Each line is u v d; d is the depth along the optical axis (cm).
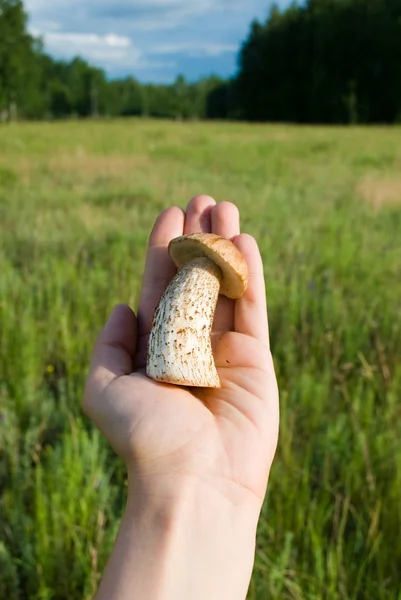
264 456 32
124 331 36
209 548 28
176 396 32
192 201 45
